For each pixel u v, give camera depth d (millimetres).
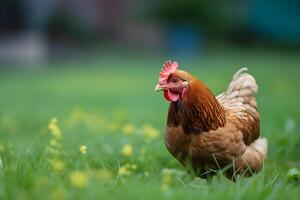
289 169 7234
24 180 5453
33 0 41188
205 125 6266
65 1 43750
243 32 44000
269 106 14797
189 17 43125
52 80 24922
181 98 6309
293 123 10039
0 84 23672
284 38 43375
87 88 21500
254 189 5422
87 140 9422
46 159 6980
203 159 6391
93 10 45406
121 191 5219
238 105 6852
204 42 43250
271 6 43188
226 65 30188
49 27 41906
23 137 10844
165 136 6566
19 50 37719
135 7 45062
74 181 5133
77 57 38625
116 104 16500
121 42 45250
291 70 26547
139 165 7574
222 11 42688
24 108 15812
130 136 9547
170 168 7820
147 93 19547
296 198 5508
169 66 6457
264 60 33562
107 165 7391
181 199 5109
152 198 5035
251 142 6641
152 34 45594
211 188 5762
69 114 14102
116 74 27047
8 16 40156
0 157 7012
